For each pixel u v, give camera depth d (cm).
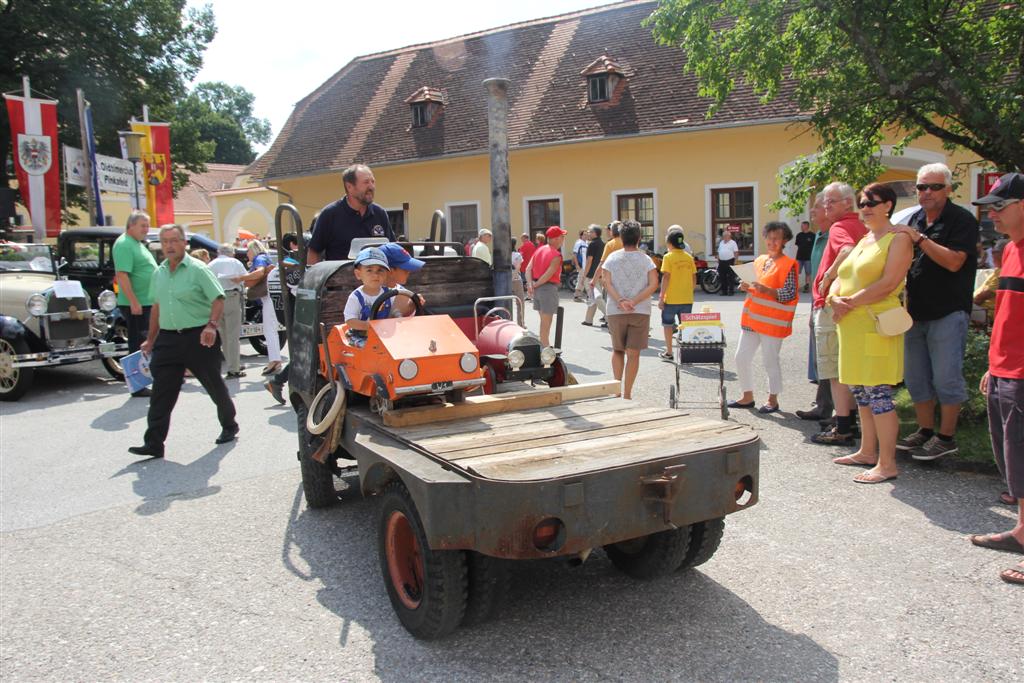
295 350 521
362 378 411
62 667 343
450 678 319
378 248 452
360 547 466
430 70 3086
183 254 674
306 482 526
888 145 1848
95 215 1655
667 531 385
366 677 322
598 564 430
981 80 741
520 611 375
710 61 888
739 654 330
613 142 2380
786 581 399
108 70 2783
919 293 560
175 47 2997
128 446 730
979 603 369
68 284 1019
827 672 315
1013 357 407
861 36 755
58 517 541
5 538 504
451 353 391
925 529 457
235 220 3644
